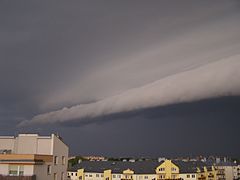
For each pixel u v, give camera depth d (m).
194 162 165.00
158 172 151.12
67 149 93.56
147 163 160.12
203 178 155.75
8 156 75.69
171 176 149.00
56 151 88.25
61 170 89.69
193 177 149.12
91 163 166.00
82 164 166.12
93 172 157.38
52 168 84.44
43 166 80.31
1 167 75.31
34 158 75.62
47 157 82.19
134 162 162.88
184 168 152.38
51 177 83.69
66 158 93.12
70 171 161.25
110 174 154.50
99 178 155.88
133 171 152.88
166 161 151.38
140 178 151.62
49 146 87.44
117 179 154.12
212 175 168.00
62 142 91.50
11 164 75.38
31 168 75.19
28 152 88.19
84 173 158.25
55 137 88.69
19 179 71.69
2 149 90.12
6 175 71.44
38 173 77.62
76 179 159.00
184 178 148.75
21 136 90.25
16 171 75.38
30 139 89.00
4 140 90.88
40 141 88.25
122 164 161.75
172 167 150.25
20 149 89.44
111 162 165.62
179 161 160.75
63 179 90.88
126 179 152.12
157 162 161.25
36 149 87.56
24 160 75.31
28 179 72.12
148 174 151.62
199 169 153.75
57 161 88.06
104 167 160.50
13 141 90.81
